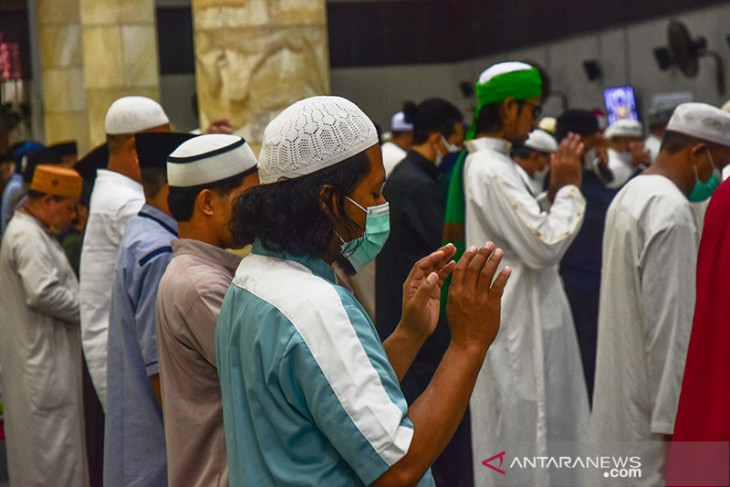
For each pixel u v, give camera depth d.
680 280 3.33
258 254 1.83
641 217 3.39
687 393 2.22
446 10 16.67
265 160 1.77
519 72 3.72
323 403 1.60
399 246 4.18
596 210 5.27
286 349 1.64
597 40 12.33
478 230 3.76
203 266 2.32
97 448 3.92
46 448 4.38
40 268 4.28
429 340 3.98
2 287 4.38
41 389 4.35
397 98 16.78
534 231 3.60
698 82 10.27
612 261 3.53
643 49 11.32
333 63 16.67
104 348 3.59
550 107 13.77
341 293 1.70
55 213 4.39
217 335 1.85
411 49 16.73
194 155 2.44
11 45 16.00
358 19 16.62
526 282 3.75
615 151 7.09
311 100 1.78
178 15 16.14
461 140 4.59
